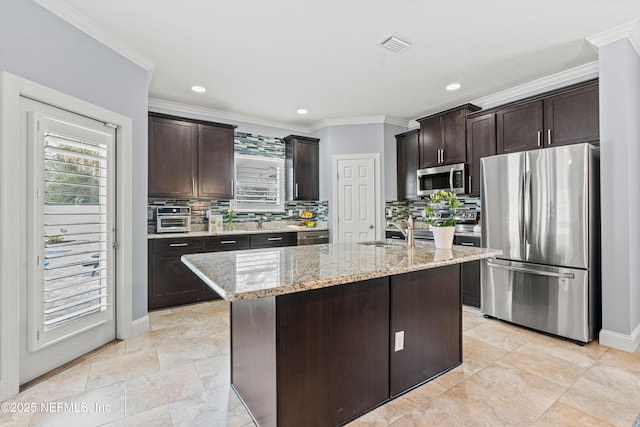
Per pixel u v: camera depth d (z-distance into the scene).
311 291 1.52
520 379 2.04
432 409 1.74
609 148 2.49
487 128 3.63
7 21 1.83
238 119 4.62
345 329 1.64
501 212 3.02
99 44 2.42
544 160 2.72
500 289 3.04
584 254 2.52
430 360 2.05
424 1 2.10
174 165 3.78
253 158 4.82
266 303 1.50
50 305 2.10
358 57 2.89
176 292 3.60
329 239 4.86
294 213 5.17
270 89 3.65
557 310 2.66
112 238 2.57
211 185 4.04
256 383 1.61
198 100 3.99
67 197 2.20
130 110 2.72
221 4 2.13
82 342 2.37
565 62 3.00
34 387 1.94
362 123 4.80
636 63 2.61
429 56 2.87
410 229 2.32
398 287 1.87
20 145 1.92
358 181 4.80
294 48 2.72
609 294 2.50
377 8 2.18
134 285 2.79
